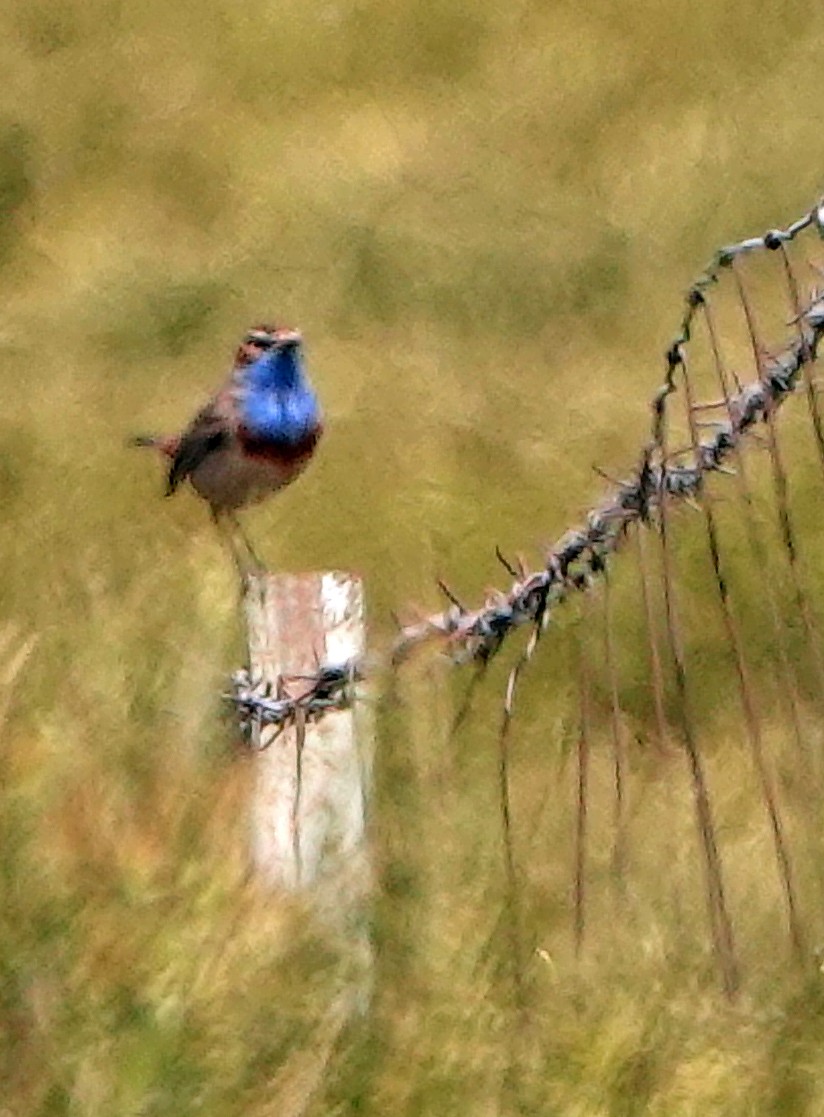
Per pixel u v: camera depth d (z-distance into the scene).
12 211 19.84
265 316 17.67
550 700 11.01
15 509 13.63
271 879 8.45
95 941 7.75
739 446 8.06
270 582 8.44
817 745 10.50
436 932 8.48
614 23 22.53
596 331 17.05
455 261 18.09
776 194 18.86
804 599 9.77
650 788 10.02
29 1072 7.41
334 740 8.48
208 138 21.05
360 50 22.69
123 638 10.31
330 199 19.61
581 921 8.43
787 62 21.45
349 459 14.23
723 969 8.27
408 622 10.75
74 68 22.38
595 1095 7.61
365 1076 7.64
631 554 12.01
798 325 7.88
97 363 17.11
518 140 20.58
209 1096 7.41
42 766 8.59
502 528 13.09
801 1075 7.81
